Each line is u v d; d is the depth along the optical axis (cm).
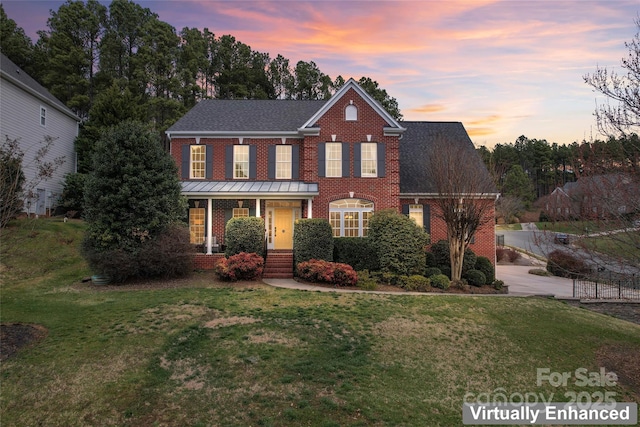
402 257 1786
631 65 869
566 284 2195
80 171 3138
